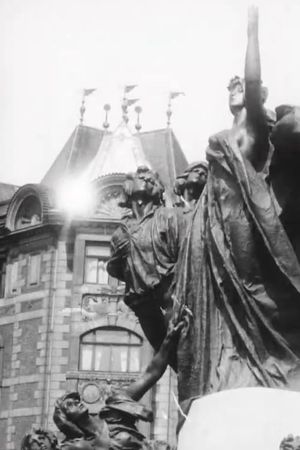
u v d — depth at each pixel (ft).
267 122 18.65
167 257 19.24
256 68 18.13
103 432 18.29
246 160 18.21
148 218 19.75
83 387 111.65
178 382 18.43
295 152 17.93
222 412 17.17
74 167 122.31
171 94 124.67
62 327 115.34
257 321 17.80
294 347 17.72
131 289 19.45
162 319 19.72
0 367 119.34
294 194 18.25
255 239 18.01
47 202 118.21
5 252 123.44
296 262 17.70
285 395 17.03
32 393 115.14
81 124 125.70
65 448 18.13
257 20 18.40
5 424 116.78
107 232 115.55
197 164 20.22
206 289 18.35
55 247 117.80
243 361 17.90
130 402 18.54
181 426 17.99
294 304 17.79
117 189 116.47
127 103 124.36
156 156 122.83
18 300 120.26
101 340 113.60
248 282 17.95
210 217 18.43
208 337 18.20
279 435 16.72
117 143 123.54
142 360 112.16
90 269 115.96
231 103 19.06
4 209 126.00
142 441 18.47
